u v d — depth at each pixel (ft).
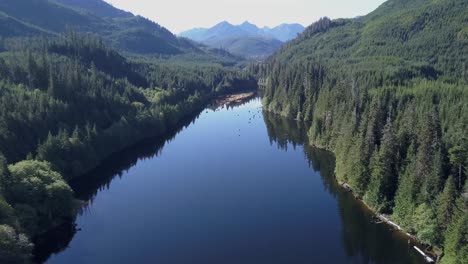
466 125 433.07
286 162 565.12
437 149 357.00
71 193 401.29
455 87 634.43
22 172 379.14
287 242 355.36
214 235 370.73
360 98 571.28
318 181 490.08
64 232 373.61
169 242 359.66
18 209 343.67
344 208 410.72
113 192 472.03
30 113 509.35
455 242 277.85
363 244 345.31
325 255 334.03
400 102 550.77
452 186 309.63
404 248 330.34
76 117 578.25
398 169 381.19
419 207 332.60
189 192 469.98
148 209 425.69
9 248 292.20
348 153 456.45
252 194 459.73
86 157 514.27
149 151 625.82
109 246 354.33
